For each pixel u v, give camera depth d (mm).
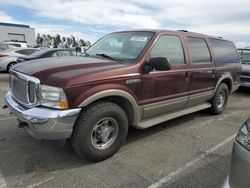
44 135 3100
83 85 3152
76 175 3197
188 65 4707
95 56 4223
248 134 2041
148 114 4117
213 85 5586
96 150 3436
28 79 3242
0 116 5410
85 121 3252
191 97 4902
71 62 3623
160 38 4258
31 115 3062
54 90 3047
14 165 3389
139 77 3750
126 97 3607
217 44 5824
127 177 3188
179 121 5469
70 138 3322
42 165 3414
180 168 3449
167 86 4262
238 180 2049
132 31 4590
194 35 5129
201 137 4578
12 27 46344
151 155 3803
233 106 7129
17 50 13375
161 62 3678
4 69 12914
